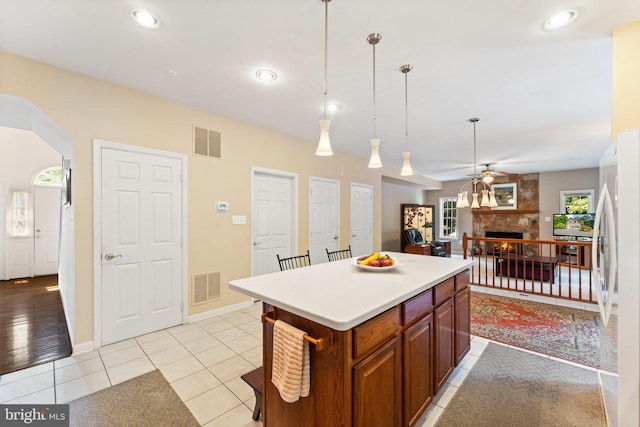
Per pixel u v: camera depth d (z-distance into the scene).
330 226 5.03
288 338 1.32
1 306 3.82
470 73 2.47
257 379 1.78
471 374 2.22
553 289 4.60
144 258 2.89
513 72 2.46
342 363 1.18
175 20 1.81
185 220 3.17
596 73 2.47
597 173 6.93
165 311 3.04
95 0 1.63
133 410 1.82
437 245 7.59
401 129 4.00
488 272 5.99
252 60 2.28
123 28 1.89
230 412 1.81
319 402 1.28
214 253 3.43
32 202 5.63
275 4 1.67
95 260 2.58
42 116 2.45
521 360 2.42
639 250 1.37
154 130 2.94
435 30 1.91
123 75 2.53
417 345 1.64
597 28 1.87
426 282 1.73
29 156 5.61
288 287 1.62
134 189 2.82
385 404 1.38
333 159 5.11
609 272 1.59
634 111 1.79
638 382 1.37
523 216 7.95
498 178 8.32
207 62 2.31
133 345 2.66
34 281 5.23
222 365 2.34
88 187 2.55
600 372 2.06
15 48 2.12
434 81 2.62
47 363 2.35
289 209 4.39
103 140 2.62
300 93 2.87
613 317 1.53
